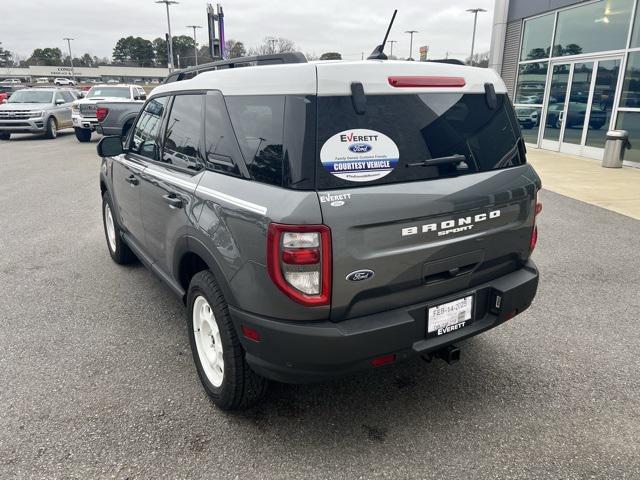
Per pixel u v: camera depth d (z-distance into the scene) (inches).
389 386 126.2
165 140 138.8
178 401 119.2
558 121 553.0
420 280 98.9
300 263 86.8
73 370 132.0
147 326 156.9
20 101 755.4
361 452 103.0
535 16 579.8
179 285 133.1
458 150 103.6
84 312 166.6
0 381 126.6
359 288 91.8
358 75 92.5
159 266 148.9
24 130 705.6
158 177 135.1
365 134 91.9
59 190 365.4
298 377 95.0
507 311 111.1
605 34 476.4
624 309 168.1
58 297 178.4
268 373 97.4
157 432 108.5
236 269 97.0
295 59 124.1
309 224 85.5
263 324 93.2
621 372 131.1
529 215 117.0
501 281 113.0
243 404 111.2
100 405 117.3
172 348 143.6
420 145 98.0
